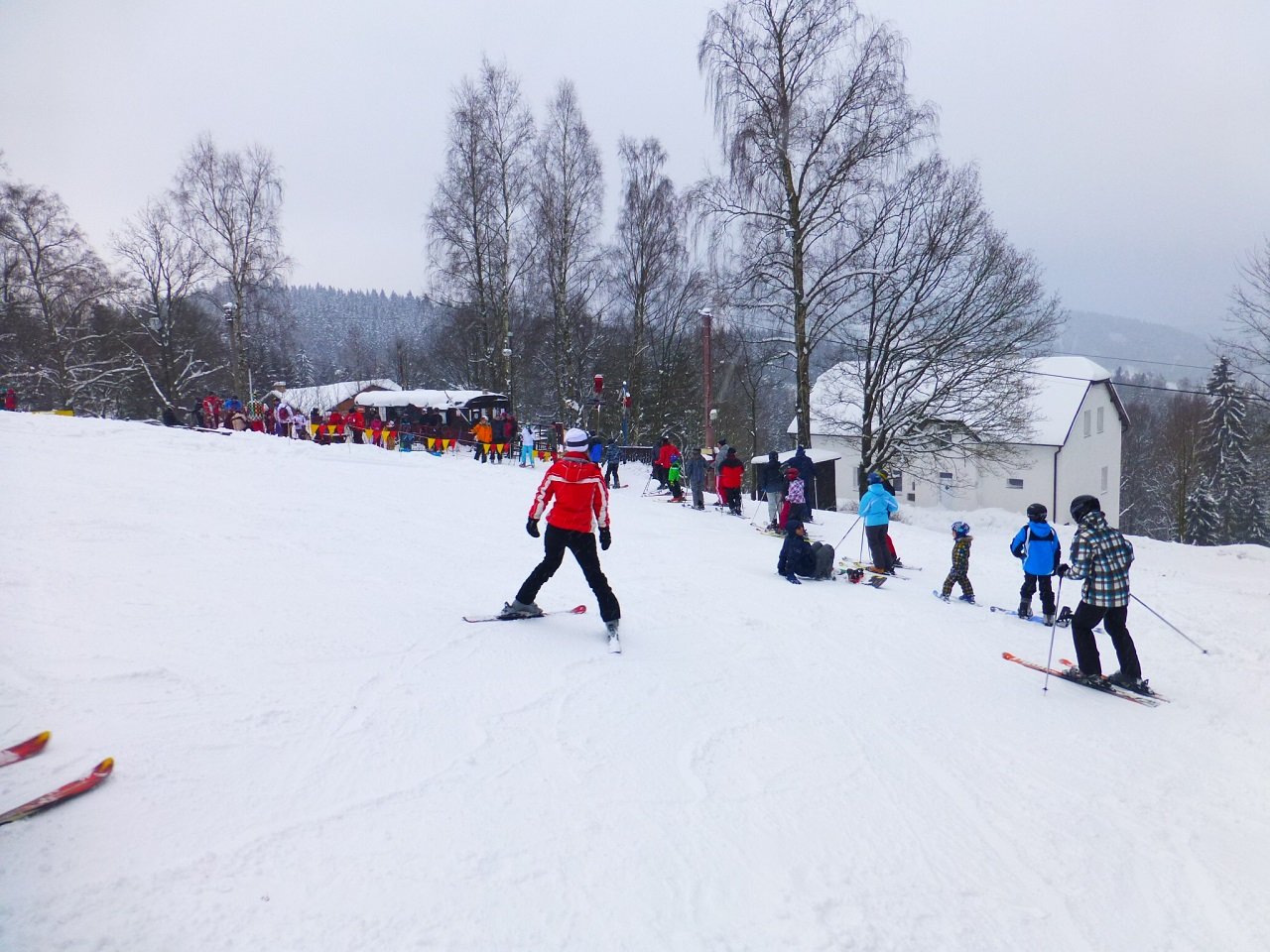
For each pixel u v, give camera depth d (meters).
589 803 3.66
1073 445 35.06
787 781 4.20
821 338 20.58
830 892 3.24
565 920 2.82
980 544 16.34
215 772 3.50
